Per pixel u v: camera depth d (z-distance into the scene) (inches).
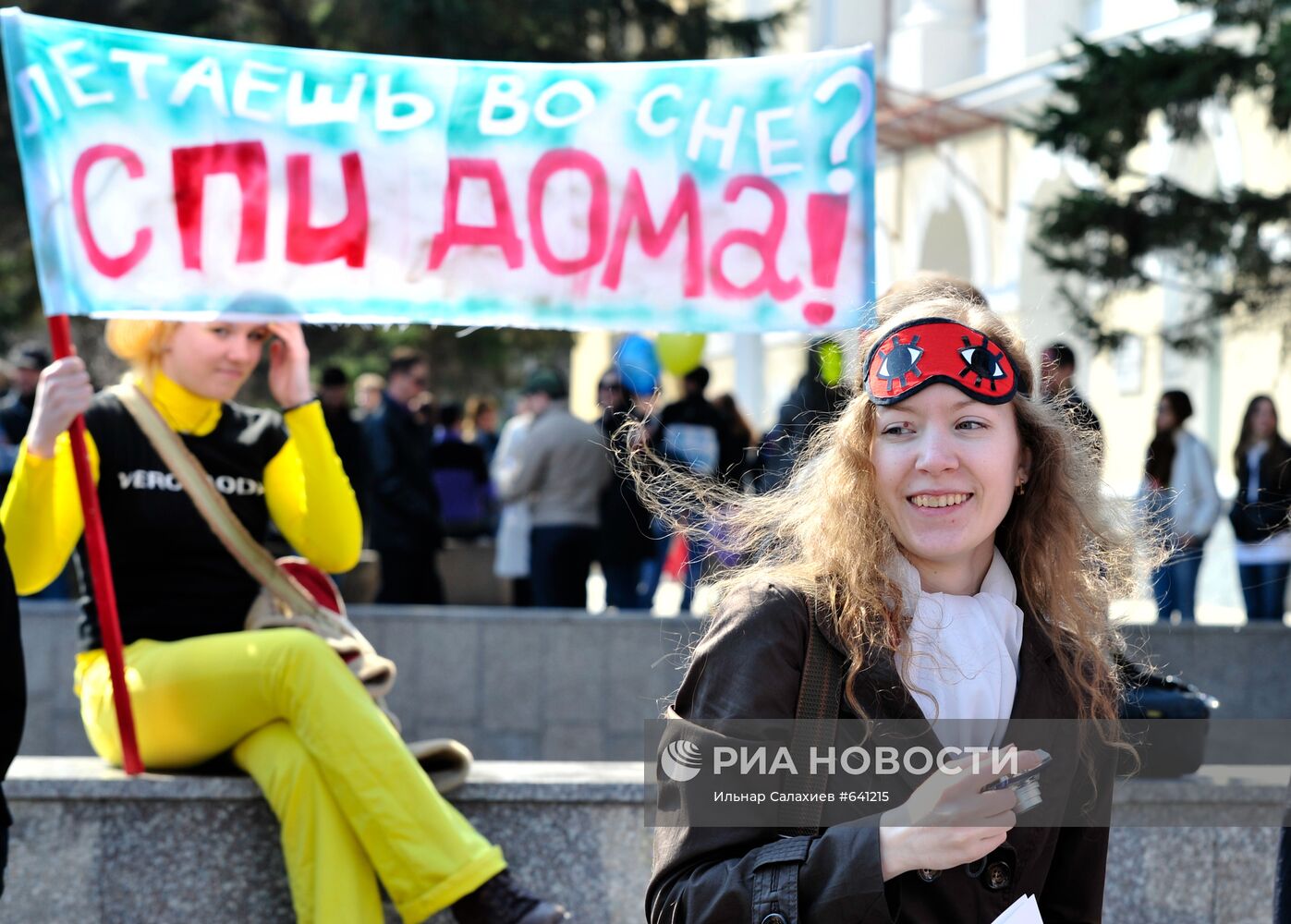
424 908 125.9
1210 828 140.3
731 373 1008.2
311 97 132.9
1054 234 345.7
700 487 88.4
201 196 131.1
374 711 130.2
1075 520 80.5
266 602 141.8
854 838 66.3
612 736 275.3
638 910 139.6
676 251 135.4
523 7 495.8
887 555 75.1
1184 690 143.6
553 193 135.3
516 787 139.0
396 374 355.3
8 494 131.6
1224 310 346.6
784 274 134.8
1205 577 523.2
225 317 131.7
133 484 139.4
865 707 71.4
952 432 74.5
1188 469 350.9
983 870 71.2
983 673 74.7
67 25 127.8
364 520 404.8
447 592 475.5
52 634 281.1
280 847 136.5
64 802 136.0
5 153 496.7
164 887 136.2
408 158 134.1
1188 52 323.6
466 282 134.7
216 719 133.0
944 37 688.4
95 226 128.8
